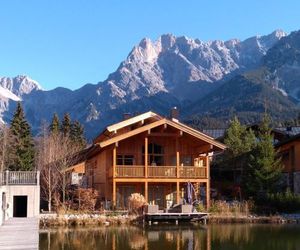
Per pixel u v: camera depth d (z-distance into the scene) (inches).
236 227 1288.1
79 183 1820.9
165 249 911.0
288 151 1927.9
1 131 2527.1
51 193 1601.9
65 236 1088.8
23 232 1003.3
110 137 1617.9
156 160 1599.4
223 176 2037.4
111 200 1542.8
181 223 1379.2
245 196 1715.1
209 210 1465.3
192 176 1521.9
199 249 912.9
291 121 4702.3
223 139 2091.5
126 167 1493.6
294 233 1151.6
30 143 2516.0
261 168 1679.4
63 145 2092.8
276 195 1596.9
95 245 954.7
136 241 1012.5
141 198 1434.5
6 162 2289.6
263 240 1035.3
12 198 1354.6
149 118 1572.3
